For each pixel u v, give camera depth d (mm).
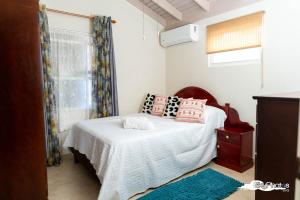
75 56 3352
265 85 2850
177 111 3219
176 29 3850
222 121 3123
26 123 861
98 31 3453
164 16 4105
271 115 1212
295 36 2545
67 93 3303
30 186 884
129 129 2461
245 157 2752
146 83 4215
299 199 1178
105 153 2002
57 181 2527
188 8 3684
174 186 2330
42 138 904
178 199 2094
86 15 3439
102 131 2367
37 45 873
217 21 3371
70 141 2885
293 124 1136
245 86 3064
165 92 4449
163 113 3416
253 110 2982
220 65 3402
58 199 2139
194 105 2988
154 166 2234
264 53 2840
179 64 4102
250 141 2832
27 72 853
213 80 3490
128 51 3926
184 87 4020
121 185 1940
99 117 3557
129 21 3896
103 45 3484
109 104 3570
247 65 3027
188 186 2332
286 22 2613
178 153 2486
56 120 3137
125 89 3941
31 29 854
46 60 2922
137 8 3975
